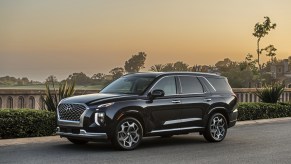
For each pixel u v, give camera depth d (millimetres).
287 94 27078
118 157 10906
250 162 10492
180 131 12859
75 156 10977
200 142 13688
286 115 22109
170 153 11609
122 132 11773
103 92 12961
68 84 15867
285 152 11898
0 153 11320
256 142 13727
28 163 10070
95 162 10258
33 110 14414
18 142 12852
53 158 10688
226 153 11703
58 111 12117
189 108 13055
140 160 10578
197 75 13625
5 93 16500
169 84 12898
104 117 11492
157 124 12398
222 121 13883
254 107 20672
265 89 23062
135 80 12945
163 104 12500
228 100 14062
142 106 12094
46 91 15453
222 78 14281
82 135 11570
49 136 13969
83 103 11664
